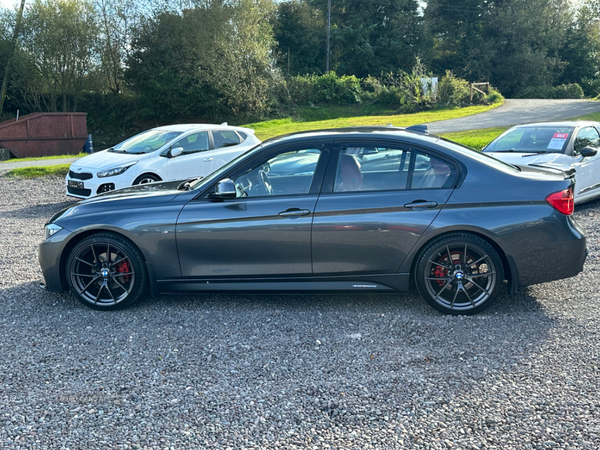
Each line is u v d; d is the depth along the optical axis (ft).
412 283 14.17
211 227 13.94
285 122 116.47
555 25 213.87
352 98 143.13
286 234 13.71
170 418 9.23
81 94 131.85
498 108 112.37
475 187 13.46
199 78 127.85
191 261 14.23
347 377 10.64
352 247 13.64
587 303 14.35
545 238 13.32
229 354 11.78
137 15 130.11
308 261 13.87
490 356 11.39
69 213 14.84
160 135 33.68
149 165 31.01
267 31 140.56
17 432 8.84
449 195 13.44
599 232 22.29
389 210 13.48
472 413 9.20
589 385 10.00
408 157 13.80
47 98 130.21
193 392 10.13
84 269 14.80
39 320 13.96
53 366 11.28
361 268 13.80
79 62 126.31
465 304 13.76
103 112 132.87
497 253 13.57
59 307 14.90
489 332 12.67
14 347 12.27
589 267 17.63
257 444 8.43
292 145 14.20
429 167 13.74
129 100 134.41
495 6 213.66
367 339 12.47
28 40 122.01
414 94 130.72
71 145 80.74
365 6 207.82
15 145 76.74
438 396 9.81
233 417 9.23
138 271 14.42
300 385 10.35
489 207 13.34
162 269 14.30
